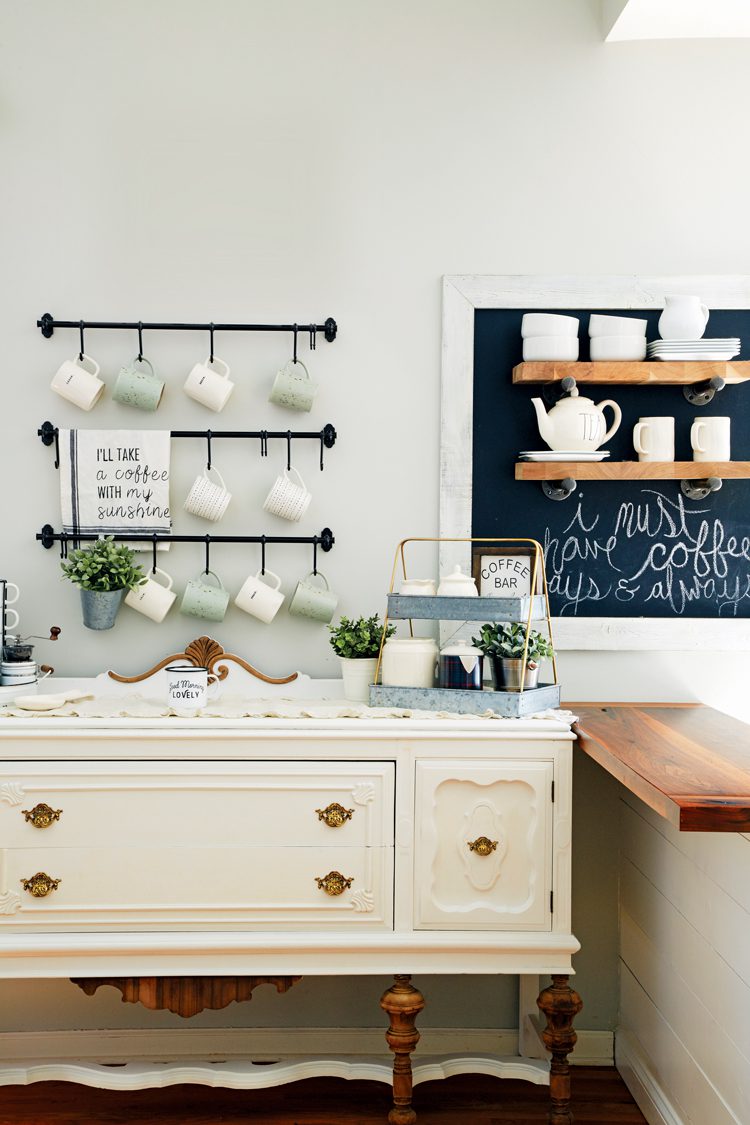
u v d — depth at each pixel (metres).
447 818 2.09
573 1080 2.44
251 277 2.50
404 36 2.50
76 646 2.50
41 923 2.07
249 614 2.49
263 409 2.51
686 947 2.02
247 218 2.50
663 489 2.52
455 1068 2.26
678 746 1.91
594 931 2.54
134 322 2.48
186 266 2.49
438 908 2.08
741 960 1.72
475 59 2.51
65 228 2.48
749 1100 1.68
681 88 2.51
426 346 2.51
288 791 2.08
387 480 2.51
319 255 2.50
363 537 2.52
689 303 2.39
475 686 2.21
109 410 2.50
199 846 2.08
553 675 2.50
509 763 2.09
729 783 1.58
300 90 2.50
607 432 2.52
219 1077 2.21
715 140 2.52
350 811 2.08
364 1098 2.38
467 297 2.49
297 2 2.50
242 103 2.49
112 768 2.07
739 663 2.52
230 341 2.50
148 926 2.08
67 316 2.48
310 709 2.21
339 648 2.35
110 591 2.39
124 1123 2.26
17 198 2.47
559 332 2.40
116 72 2.48
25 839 2.07
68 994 2.48
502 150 2.51
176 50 2.49
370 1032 2.51
